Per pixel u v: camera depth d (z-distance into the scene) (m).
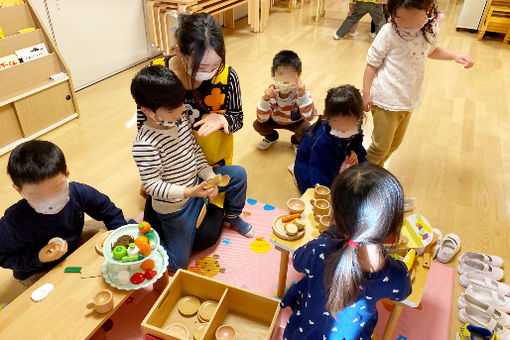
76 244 1.51
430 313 1.49
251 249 1.74
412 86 1.80
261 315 1.41
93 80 3.15
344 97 1.55
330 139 1.73
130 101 2.92
